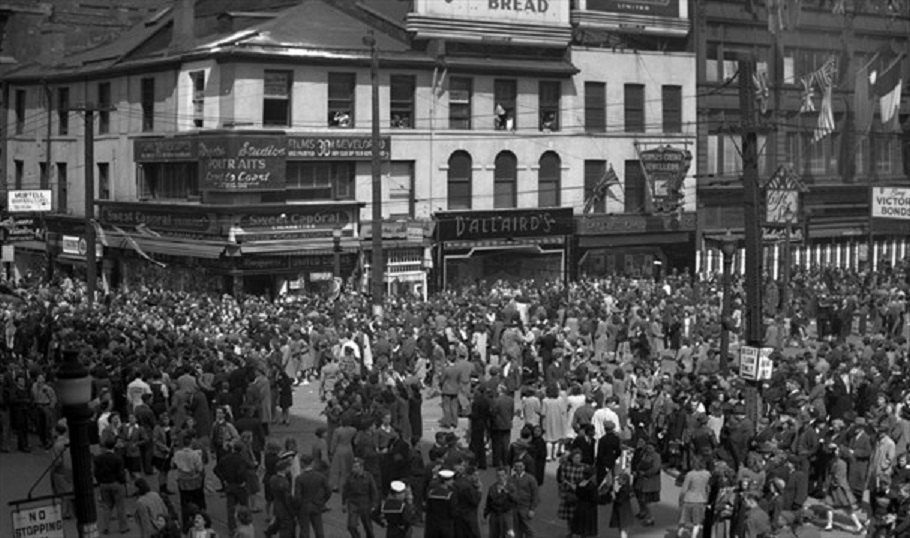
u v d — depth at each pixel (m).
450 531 20.70
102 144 63.31
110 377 29.83
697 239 65.94
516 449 24.77
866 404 29.98
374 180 44.44
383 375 30.92
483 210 58.25
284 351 38.84
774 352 33.88
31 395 30.12
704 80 66.94
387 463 23.64
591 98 62.97
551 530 23.81
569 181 62.09
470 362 33.28
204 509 23.00
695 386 29.66
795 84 72.00
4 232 64.81
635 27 64.44
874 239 75.56
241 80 52.81
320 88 54.69
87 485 15.84
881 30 77.56
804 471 23.97
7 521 22.97
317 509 21.50
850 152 75.50
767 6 69.62
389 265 55.56
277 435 31.69
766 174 70.19
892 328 48.91
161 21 66.69
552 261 61.06
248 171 51.84
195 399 27.44
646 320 42.81
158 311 43.97
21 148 71.25
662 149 63.38
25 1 73.69
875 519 22.23
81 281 62.09
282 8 62.34
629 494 23.09
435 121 57.72
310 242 53.50
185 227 54.97
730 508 21.80
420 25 56.91
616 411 27.73
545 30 60.59
